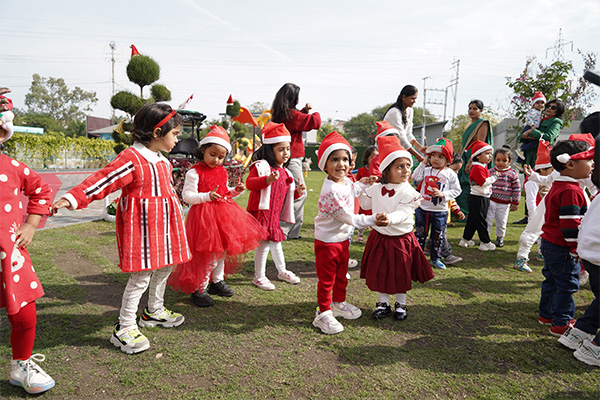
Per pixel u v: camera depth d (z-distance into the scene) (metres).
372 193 3.06
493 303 3.32
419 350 2.49
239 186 3.20
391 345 2.55
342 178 2.83
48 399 1.95
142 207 2.41
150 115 2.45
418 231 4.44
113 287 3.52
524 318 3.02
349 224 2.63
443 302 3.33
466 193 6.54
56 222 6.35
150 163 2.45
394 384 2.11
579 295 3.62
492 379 2.18
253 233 3.30
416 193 2.90
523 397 2.02
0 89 1.94
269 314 3.03
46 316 2.89
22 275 1.93
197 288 3.16
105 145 30.80
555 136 6.86
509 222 7.38
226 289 3.41
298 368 2.25
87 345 2.48
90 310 3.01
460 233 6.23
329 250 2.74
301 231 6.16
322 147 2.82
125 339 2.40
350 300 3.38
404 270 2.84
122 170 2.32
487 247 5.19
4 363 2.26
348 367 2.27
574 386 2.12
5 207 1.85
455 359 2.38
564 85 10.16
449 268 4.35
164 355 2.38
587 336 2.47
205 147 3.14
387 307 3.03
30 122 63.22
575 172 2.65
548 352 2.49
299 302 3.29
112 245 4.95
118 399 1.95
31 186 1.99
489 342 2.61
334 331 2.69
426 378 2.17
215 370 2.22
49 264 4.08
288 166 4.66
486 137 6.27
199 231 3.05
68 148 27.88
